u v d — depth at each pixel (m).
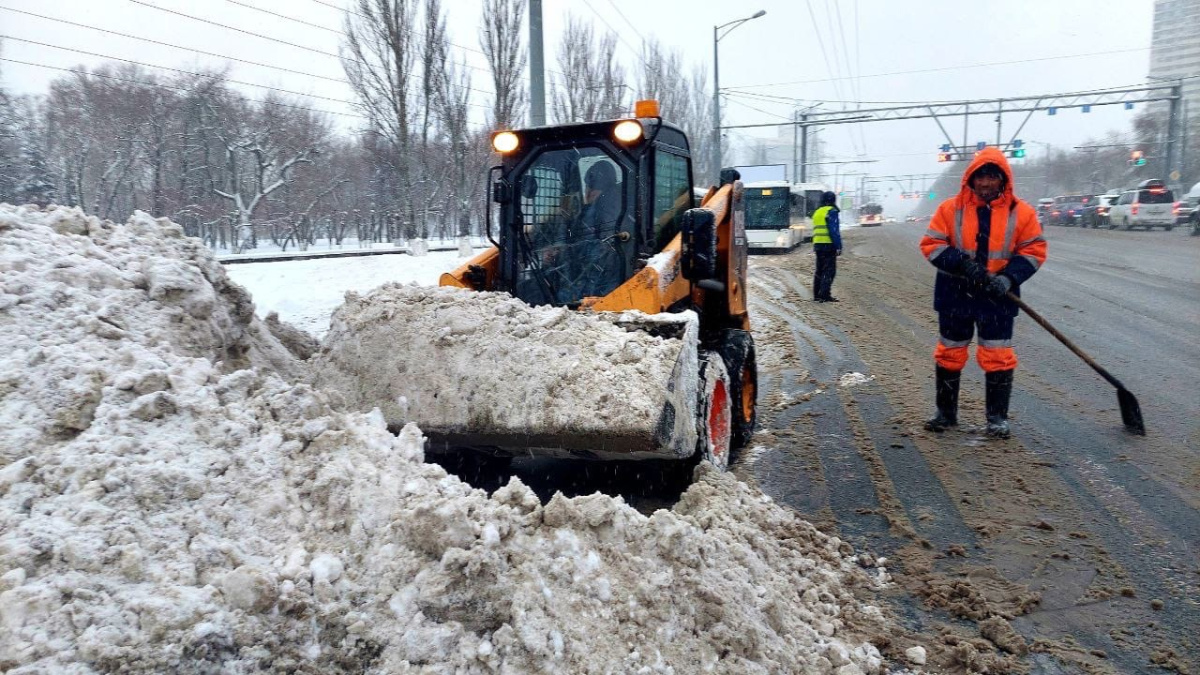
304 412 2.81
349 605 2.12
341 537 2.33
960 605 3.27
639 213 4.75
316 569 2.16
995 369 5.45
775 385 7.46
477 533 2.35
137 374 2.62
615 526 2.62
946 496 4.48
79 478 2.15
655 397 3.42
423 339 3.82
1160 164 51.72
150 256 3.58
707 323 5.51
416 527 2.28
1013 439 5.45
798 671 2.59
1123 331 9.40
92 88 26.47
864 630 3.09
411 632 2.10
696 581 2.56
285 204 31.08
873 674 2.79
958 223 5.43
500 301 3.90
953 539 3.94
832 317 11.51
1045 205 41.56
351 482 2.45
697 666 2.38
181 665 1.79
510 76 24.97
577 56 28.23
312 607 2.06
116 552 1.98
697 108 45.41
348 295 4.21
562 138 4.96
